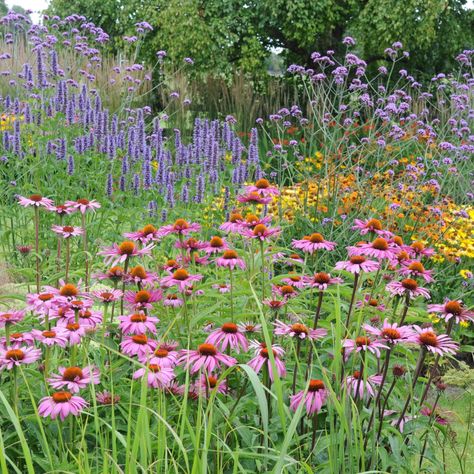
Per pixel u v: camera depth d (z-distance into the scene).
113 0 14.24
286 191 6.11
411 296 2.67
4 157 5.85
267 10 13.98
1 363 2.11
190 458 2.30
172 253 4.84
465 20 15.06
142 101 12.16
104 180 6.00
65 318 2.35
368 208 5.77
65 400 2.04
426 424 2.50
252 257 3.01
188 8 13.47
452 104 8.84
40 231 5.37
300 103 13.38
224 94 12.74
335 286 3.22
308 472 1.97
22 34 10.48
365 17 13.77
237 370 2.59
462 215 5.49
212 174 5.93
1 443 1.73
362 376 2.38
